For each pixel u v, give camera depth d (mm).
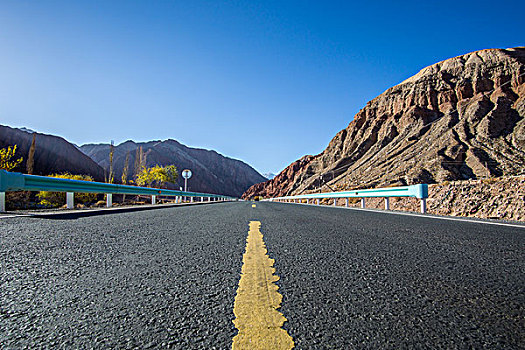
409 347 958
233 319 1154
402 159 72688
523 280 1723
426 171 58188
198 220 5113
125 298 1385
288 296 1416
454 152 62250
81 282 1625
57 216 5223
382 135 101875
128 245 2699
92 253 2354
